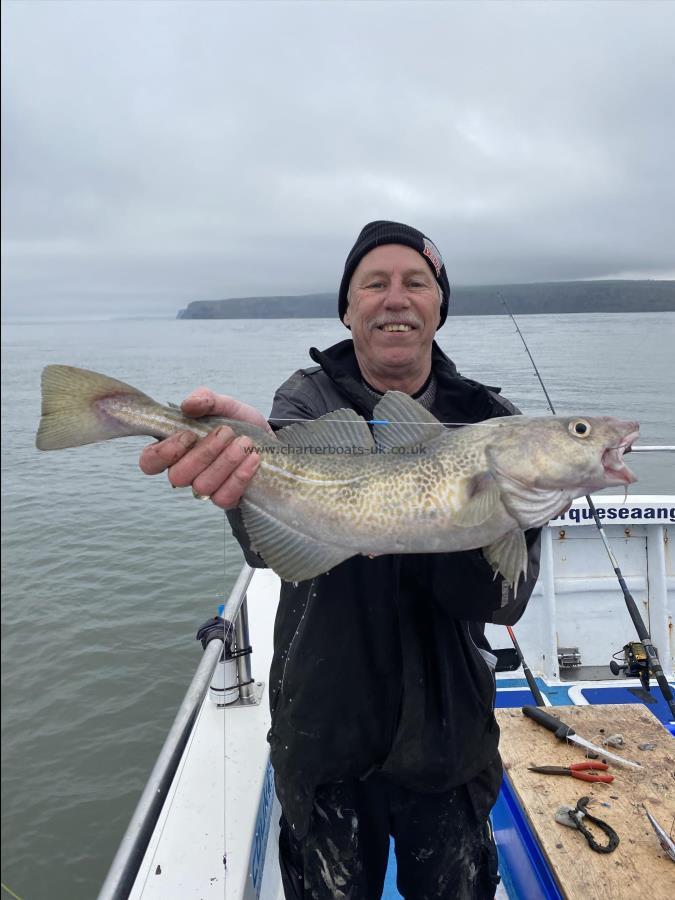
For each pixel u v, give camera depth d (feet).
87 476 59.77
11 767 22.38
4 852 19.36
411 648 7.53
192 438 6.93
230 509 7.81
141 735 24.16
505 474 7.78
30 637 30.53
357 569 7.79
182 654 29.09
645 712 11.50
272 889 9.82
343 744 7.65
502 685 15.43
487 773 8.31
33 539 42.65
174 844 8.52
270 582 16.40
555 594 16.46
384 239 8.77
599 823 8.71
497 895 10.36
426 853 8.05
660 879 7.81
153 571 37.17
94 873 18.84
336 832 7.80
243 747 10.48
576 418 8.04
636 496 16.11
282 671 8.04
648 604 16.40
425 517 7.57
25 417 82.02
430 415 8.06
